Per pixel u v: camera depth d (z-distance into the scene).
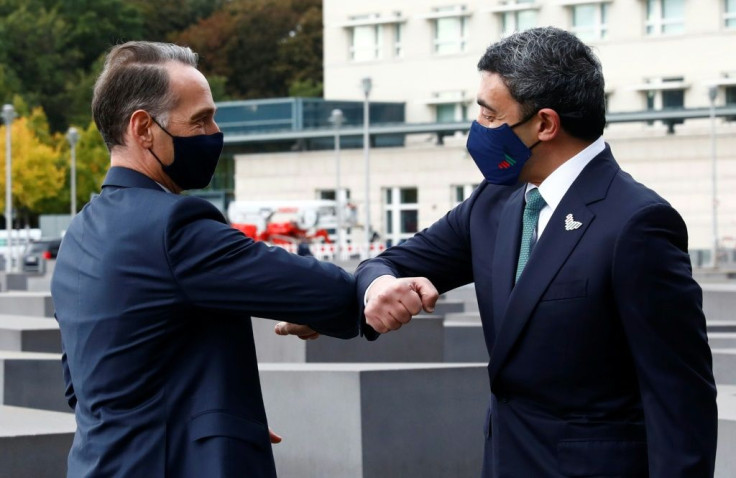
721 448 6.49
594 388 3.73
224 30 100.06
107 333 3.73
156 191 3.83
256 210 61.31
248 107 71.44
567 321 3.71
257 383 3.83
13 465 6.38
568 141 3.82
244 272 3.73
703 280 30.36
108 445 3.69
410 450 8.45
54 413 7.47
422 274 4.18
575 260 3.71
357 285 3.91
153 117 3.86
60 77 94.56
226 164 78.50
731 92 62.75
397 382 8.42
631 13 64.38
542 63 3.78
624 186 3.75
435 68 69.56
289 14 100.62
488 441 3.93
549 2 66.12
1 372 9.33
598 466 3.70
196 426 3.68
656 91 64.19
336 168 61.50
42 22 95.62
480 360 13.91
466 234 4.12
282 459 8.56
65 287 3.86
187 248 3.72
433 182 64.75
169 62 3.89
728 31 62.56
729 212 58.34
